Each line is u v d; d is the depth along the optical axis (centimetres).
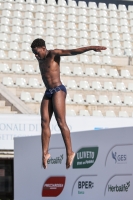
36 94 7444
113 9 11306
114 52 9762
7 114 5834
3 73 7831
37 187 4794
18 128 5853
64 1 11150
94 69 8669
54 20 10462
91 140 4350
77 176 4450
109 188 4191
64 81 8088
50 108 2711
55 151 4634
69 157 2630
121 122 6188
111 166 4181
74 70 8450
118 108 7562
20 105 6862
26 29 9981
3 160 6209
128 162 4044
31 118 5903
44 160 2683
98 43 10012
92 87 8100
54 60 2719
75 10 10994
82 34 10250
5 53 8838
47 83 2708
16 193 4994
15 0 10800
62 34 10119
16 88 7494
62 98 2673
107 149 4212
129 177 4031
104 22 10838
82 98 7625
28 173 4888
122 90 8025
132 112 7594
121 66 8838
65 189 4547
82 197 4409
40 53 2697
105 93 7919
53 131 5881
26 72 7944
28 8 10731
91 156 4347
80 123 6050
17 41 9375
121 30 10681
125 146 4075
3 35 9525
